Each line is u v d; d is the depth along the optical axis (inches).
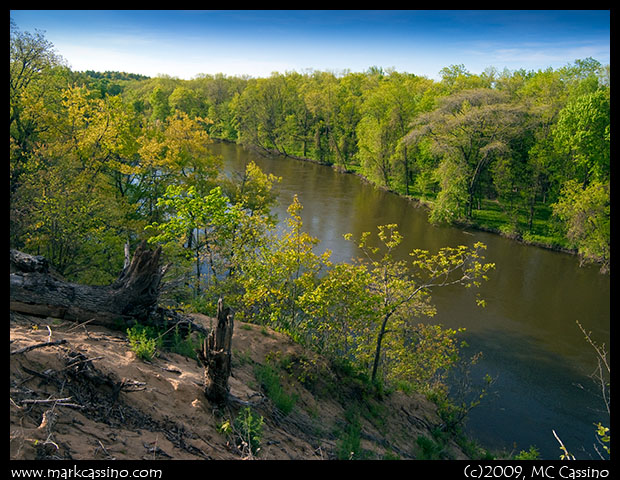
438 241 1727.4
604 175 1669.5
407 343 783.7
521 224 1878.7
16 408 219.9
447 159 2005.4
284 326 647.8
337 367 593.0
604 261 1486.2
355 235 1717.5
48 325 342.6
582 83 1914.4
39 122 986.7
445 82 2576.3
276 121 3848.4
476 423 762.2
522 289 1339.8
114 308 387.9
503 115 1862.7
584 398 846.5
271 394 426.0
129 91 5187.0
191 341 424.5
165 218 1227.9
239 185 1369.3
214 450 280.7
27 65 1019.3
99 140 1099.9
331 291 607.5
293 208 687.1
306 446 369.1
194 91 4763.8
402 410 594.6
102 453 226.8
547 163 1830.7
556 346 1027.9
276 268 674.2
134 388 287.7
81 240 753.0
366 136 2765.7
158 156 1232.8
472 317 1155.3
